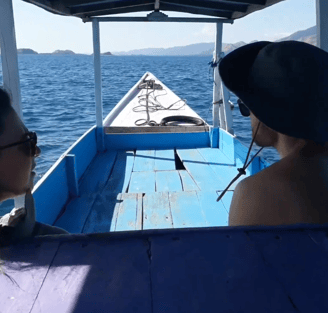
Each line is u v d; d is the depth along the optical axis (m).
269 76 1.03
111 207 3.93
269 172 1.10
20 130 1.02
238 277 0.89
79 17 5.52
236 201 1.17
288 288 0.86
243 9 4.64
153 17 5.25
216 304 0.82
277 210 1.06
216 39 5.62
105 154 5.96
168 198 4.12
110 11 5.43
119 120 7.02
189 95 22.78
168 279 0.89
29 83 36.75
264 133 1.14
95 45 5.66
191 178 4.80
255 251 0.97
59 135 12.95
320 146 1.05
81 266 0.94
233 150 5.28
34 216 1.17
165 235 1.05
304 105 1.00
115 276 0.90
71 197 4.20
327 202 1.03
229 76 1.12
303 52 1.02
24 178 1.05
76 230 3.46
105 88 31.48
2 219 1.29
